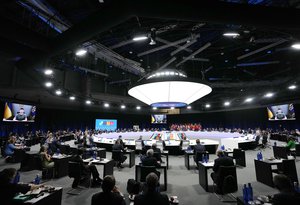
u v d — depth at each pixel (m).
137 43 9.24
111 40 8.45
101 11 3.37
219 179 4.03
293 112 15.45
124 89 20.30
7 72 9.66
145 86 6.18
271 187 4.77
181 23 5.91
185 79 5.76
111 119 23.38
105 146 11.66
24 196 2.66
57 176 5.69
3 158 8.58
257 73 14.27
